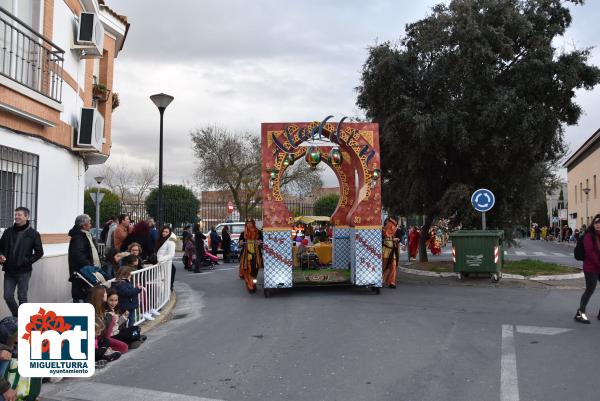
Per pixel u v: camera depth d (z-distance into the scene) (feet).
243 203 141.49
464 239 45.96
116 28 52.75
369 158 39.29
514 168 53.57
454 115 49.75
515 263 56.39
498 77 51.88
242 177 139.13
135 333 23.54
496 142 48.80
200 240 60.54
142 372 19.70
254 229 41.29
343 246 45.98
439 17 51.62
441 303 34.81
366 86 55.52
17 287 26.35
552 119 49.62
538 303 34.76
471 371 19.11
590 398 16.19
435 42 50.80
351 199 46.14
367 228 39.11
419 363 20.22
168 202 105.50
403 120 51.44
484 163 52.65
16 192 29.07
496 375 18.57
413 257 74.33
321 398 16.44
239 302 36.63
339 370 19.40
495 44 49.19
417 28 54.95
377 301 35.76
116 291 23.32
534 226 204.74
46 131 32.04
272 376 18.81
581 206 180.24
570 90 50.06
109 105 52.47
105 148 51.19
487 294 39.11
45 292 31.78
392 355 21.43
